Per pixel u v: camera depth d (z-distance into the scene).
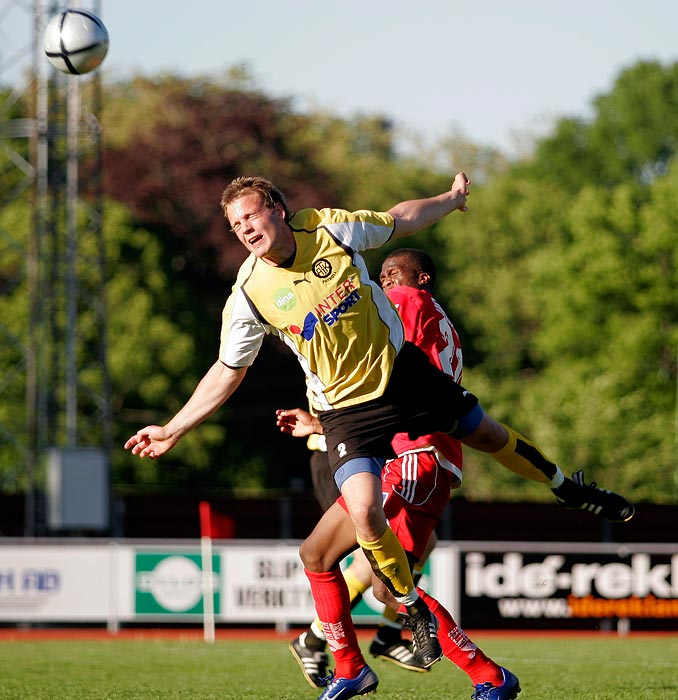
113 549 55.09
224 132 166.62
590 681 27.97
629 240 158.00
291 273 18.00
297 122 179.12
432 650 18.64
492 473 119.31
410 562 21.73
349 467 18.17
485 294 179.38
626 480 118.12
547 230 181.75
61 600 54.81
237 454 151.88
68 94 82.38
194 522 70.06
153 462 141.00
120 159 162.25
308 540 19.77
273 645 45.16
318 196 168.12
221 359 19.16
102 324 85.69
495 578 57.34
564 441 120.12
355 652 19.89
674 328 153.12
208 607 54.31
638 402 129.25
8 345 134.88
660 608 58.19
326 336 18.08
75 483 72.19
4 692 25.55
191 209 162.38
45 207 85.44
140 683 27.89
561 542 69.62
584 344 158.62
